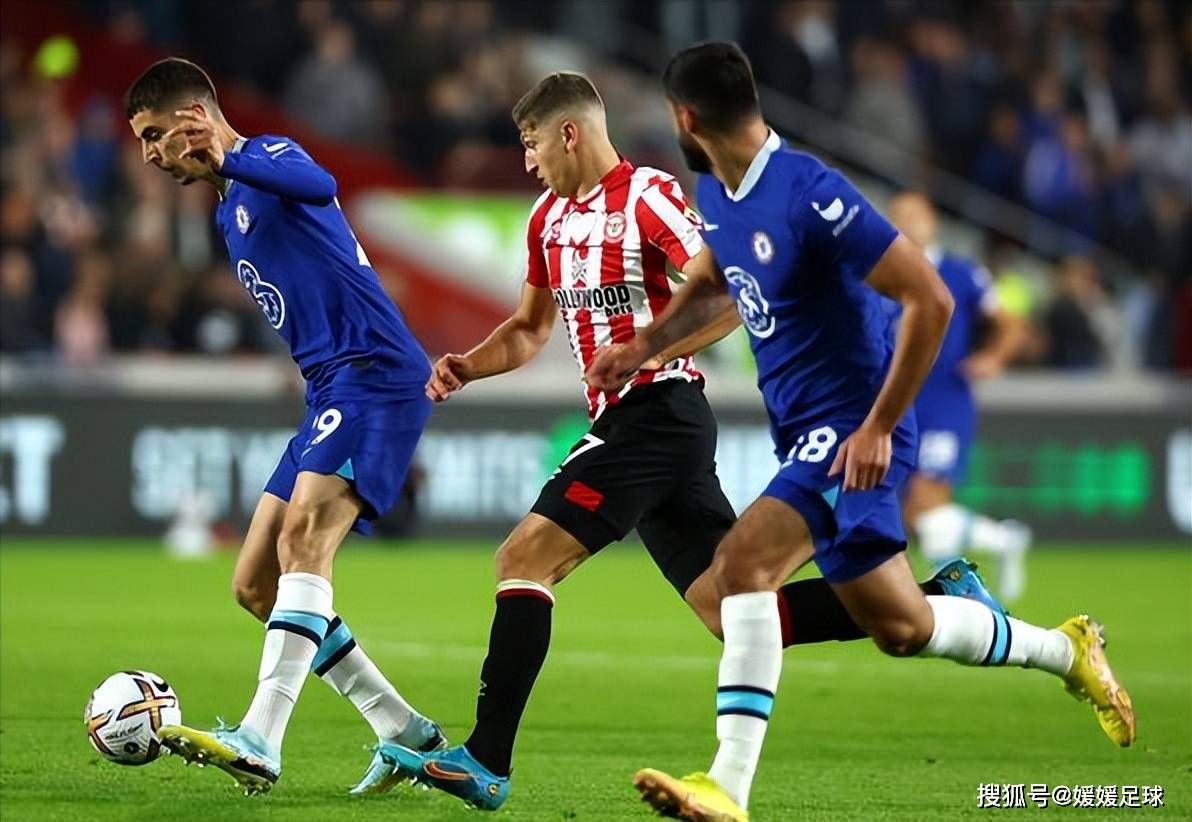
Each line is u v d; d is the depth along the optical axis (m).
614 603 44.28
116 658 32.16
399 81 67.38
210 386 57.06
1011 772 22.66
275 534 20.83
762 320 18.61
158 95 20.53
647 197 20.89
